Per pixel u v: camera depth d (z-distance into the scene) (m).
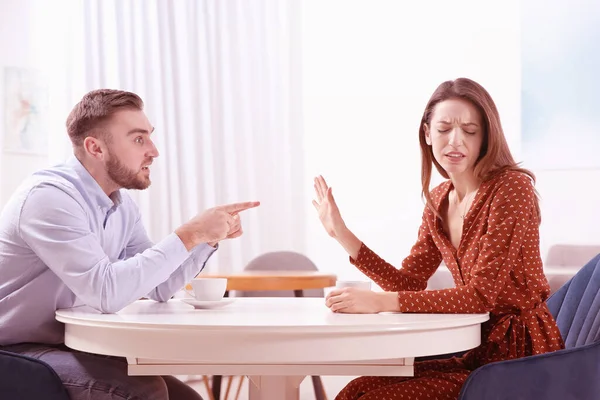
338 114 5.62
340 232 2.17
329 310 1.82
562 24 4.93
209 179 5.68
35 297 1.91
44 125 5.33
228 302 1.94
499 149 1.93
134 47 5.64
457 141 1.93
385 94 5.53
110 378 1.75
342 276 5.57
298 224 5.64
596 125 4.83
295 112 5.68
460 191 2.05
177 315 1.67
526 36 5.02
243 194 5.67
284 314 1.70
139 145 2.03
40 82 5.31
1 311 1.92
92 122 2.00
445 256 2.04
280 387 1.74
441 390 1.77
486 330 1.91
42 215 1.83
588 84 4.86
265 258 3.89
